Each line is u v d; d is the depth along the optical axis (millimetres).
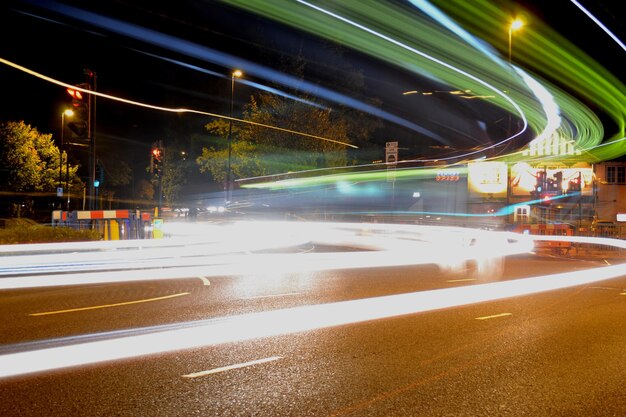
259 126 39125
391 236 33781
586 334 8914
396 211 47250
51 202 44969
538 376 6625
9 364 6801
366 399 5734
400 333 8758
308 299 11742
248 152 40562
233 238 26812
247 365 6902
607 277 17109
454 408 5516
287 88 39219
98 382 6160
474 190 43031
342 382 6281
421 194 47656
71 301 11172
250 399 5688
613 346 8141
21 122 38531
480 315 10391
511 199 42438
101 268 16578
